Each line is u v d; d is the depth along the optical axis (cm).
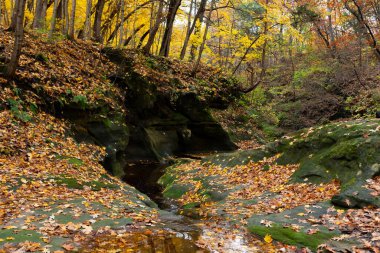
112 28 2827
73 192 716
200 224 598
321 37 2898
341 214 591
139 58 1758
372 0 2212
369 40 2083
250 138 1992
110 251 436
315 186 773
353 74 2130
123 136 1330
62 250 426
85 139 1193
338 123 952
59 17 2192
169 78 1798
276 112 2344
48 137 1015
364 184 668
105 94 1396
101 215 589
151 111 1630
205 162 1223
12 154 852
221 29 2039
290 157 987
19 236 455
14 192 650
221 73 2278
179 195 1010
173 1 2138
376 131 786
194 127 1780
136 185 1158
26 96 1087
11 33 1355
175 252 454
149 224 568
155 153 1523
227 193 882
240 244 497
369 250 448
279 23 2009
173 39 2838
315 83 2267
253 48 2284
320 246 471
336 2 2253
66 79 1291
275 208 675
